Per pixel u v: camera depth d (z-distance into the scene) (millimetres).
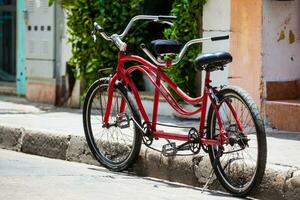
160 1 15102
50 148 12016
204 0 13406
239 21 12945
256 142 8812
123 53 10391
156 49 9664
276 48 12945
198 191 9461
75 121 13492
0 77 18672
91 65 15352
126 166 10508
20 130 12570
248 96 8828
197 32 13711
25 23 16812
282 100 12883
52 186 9156
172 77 13875
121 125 10367
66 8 15492
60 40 15992
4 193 8625
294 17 13148
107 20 15180
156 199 8672
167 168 10234
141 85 15320
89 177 9984
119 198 8617
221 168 9312
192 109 13578
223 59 9031
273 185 9055
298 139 11602
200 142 9328
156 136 9938
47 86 16250
